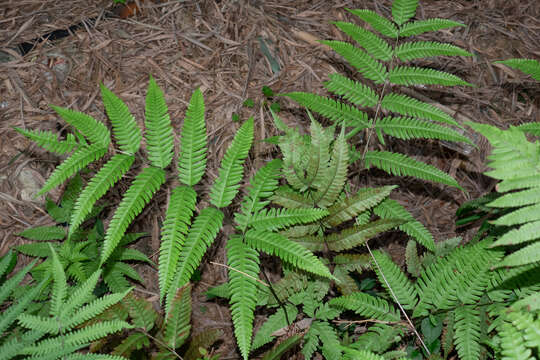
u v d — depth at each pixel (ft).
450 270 3.30
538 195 2.79
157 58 4.57
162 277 2.97
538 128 3.31
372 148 4.29
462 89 4.60
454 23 3.52
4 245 4.00
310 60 4.65
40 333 3.08
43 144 3.13
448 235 4.15
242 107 4.41
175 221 3.07
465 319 3.21
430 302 3.29
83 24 4.68
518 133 2.84
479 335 3.17
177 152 4.17
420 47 3.51
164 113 3.25
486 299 3.30
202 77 4.51
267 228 3.18
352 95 3.52
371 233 3.34
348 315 3.71
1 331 3.06
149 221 4.09
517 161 2.81
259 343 3.42
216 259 4.00
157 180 3.16
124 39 4.64
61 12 4.75
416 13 4.91
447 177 3.38
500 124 4.48
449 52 3.49
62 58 4.52
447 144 4.35
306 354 3.39
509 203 2.80
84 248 3.84
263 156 4.21
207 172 4.19
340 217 3.34
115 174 3.14
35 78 4.44
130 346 3.29
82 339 3.10
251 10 4.79
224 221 3.56
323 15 4.86
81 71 4.48
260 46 4.66
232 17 4.76
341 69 4.61
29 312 3.65
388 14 4.89
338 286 3.45
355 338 3.67
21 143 4.22
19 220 4.05
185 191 3.17
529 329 2.67
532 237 2.77
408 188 4.29
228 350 3.77
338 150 3.25
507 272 3.19
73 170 3.13
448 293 3.26
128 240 3.85
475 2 5.07
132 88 4.43
